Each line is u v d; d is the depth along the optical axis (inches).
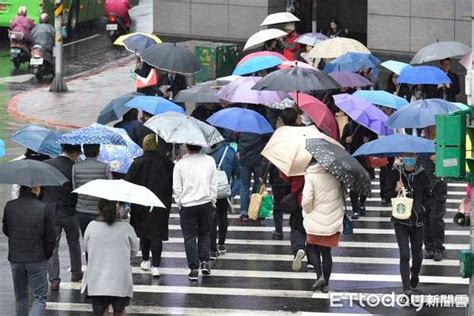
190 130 1011.9
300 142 1009.5
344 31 2293.3
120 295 833.5
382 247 1177.4
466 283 1030.4
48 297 981.2
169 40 2498.8
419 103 1081.4
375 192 1470.2
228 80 1310.3
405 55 2223.2
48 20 2380.7
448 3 2178.9
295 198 1029.8
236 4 2428.6
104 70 2343.8
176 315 934.4
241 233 1236.5
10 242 858.8
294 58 1603.1
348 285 1028.5
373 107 1204.5
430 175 1091.9
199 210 1020.5
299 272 1075.9
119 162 1051.9
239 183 1279.5
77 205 989.2
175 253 1147.9
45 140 1007.6
